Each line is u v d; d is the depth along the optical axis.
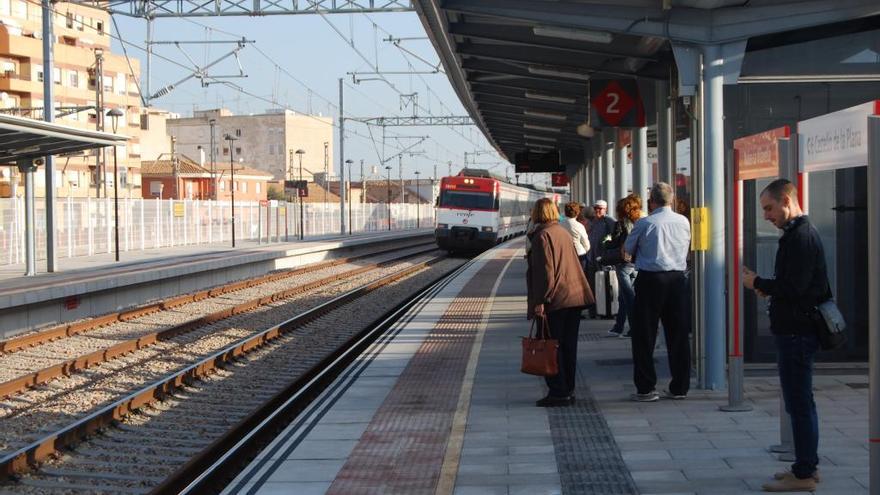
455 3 10.57
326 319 20.80
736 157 8.43
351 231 69.25
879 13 9.55
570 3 10.13
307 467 7.33
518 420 8.81
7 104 68.88
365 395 10.18
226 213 46.69
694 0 9.44
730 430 8.14
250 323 19.77
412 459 7.52
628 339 13.89
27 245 25.25
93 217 34.91
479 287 24.14
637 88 15.38
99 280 22.11
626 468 7.07
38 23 72.69
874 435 4.81
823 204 10.42
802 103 10.22
